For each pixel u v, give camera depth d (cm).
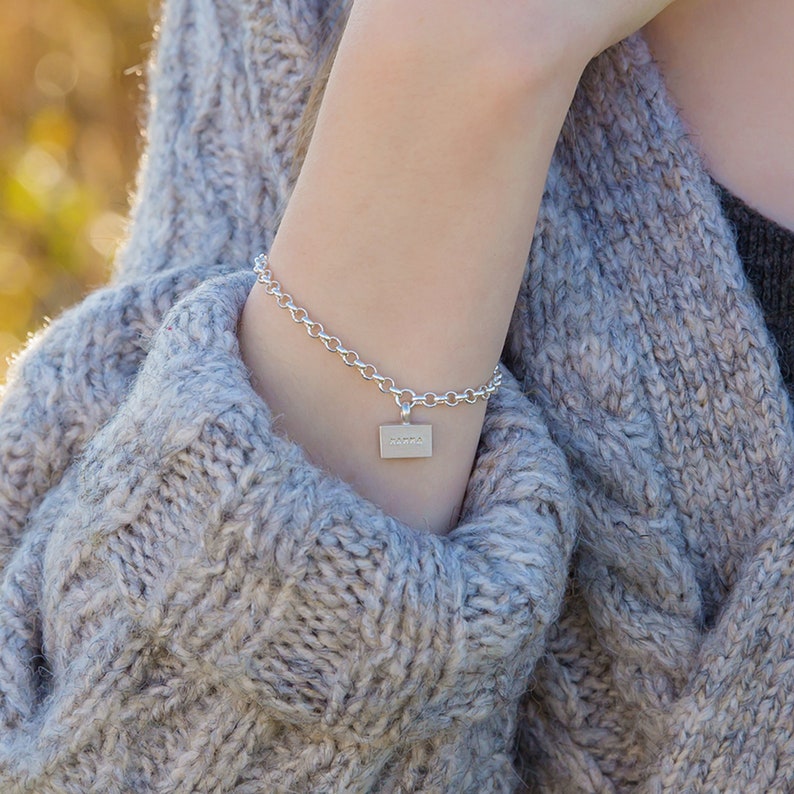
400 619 54
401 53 53
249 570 54
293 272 56
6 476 61
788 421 60
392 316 55
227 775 56
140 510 55
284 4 61
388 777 57
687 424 60
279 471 54
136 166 166
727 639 59
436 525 57
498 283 55
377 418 56
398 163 54
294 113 61
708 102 60
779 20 59
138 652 56
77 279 156
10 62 161
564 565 57
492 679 55
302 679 54
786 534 59
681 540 60
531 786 63
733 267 59
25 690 59
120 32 165
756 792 58
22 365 62
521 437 57
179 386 55
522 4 53
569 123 60
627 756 61
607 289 60
